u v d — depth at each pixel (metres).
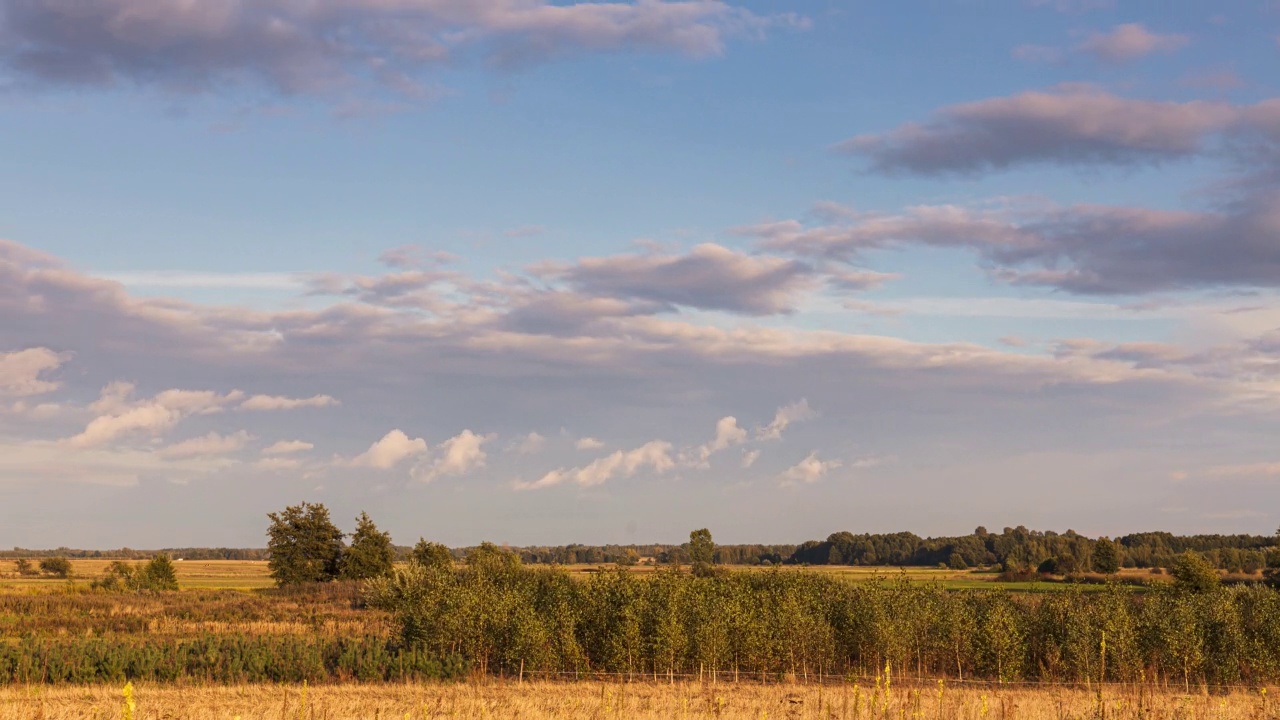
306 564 111.38
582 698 34.06
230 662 41.25
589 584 49.75
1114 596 48.16
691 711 30.23
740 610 47.00
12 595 96.88
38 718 28.34
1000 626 47.00
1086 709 28.75
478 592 48.91
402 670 42.34
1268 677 44.16
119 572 143.00
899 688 38.81
